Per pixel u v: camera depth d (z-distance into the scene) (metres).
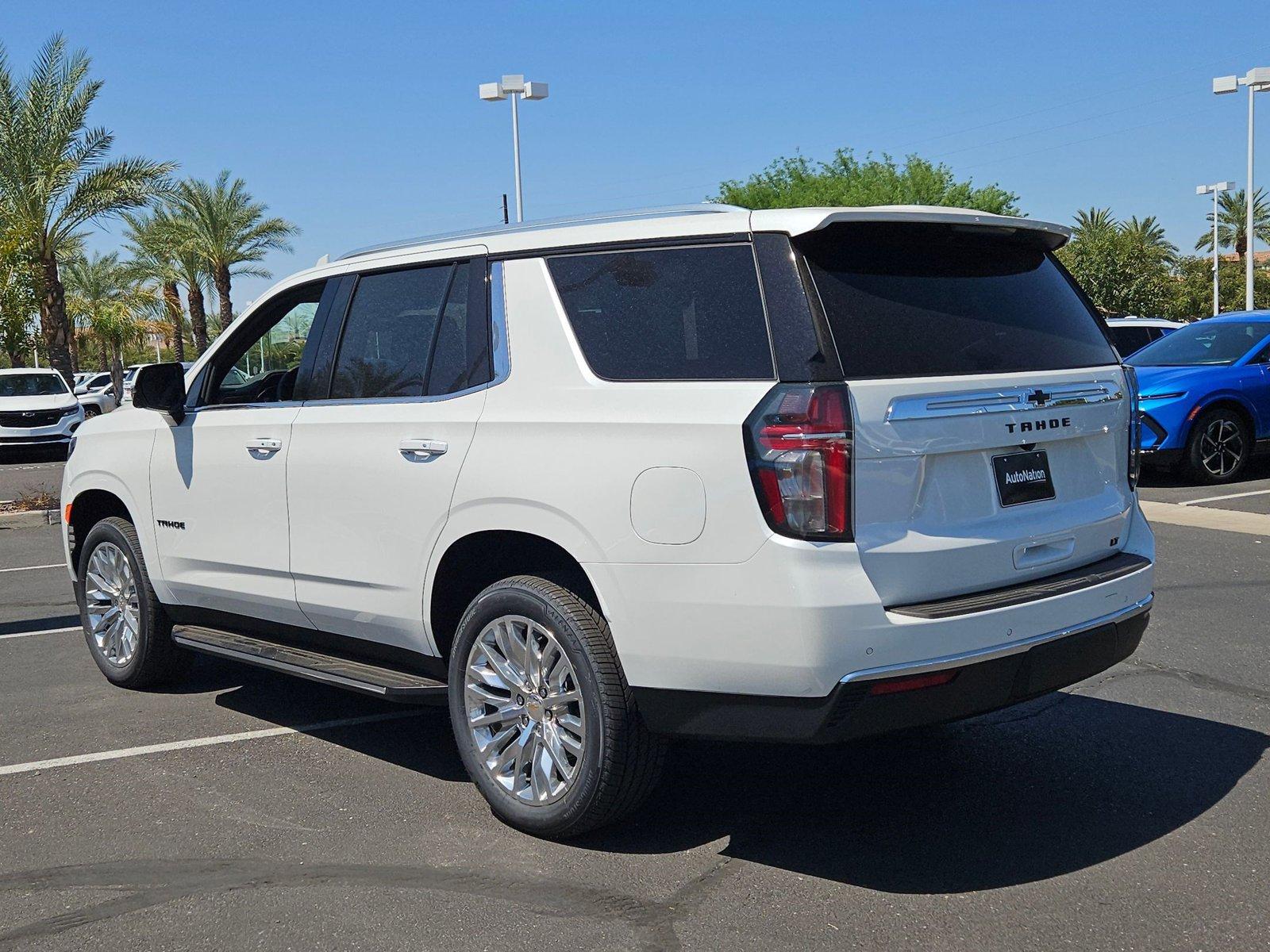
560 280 4.13
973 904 3.51
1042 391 3.91
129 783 4.70
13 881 3.81
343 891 3.68
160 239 37.62
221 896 3.67
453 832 4.13
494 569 4.43
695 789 4.47
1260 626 6.63
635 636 3.69
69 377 24.67
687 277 3.82
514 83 24.11
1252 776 4.48
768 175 43.75
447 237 4.62
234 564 5.20
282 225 37.91
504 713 4.12
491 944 3.33
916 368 3.63
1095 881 3.63
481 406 4.20
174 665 5.96
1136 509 4.41
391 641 4.61
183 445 5.44
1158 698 5.44
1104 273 46.84
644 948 3.29
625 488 3.71
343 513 4.64
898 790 4.42
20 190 21.77
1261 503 11.05
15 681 6.31
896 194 41.50
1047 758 4.73
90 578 6.16
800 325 3.53
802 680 3.42
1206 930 3.32
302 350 5.20
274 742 5.21
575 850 3.95
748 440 3.48
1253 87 27.59
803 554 3.40
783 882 3.67
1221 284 69.50
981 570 3.70
